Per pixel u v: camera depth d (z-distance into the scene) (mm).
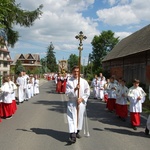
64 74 25000
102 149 6484
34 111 12539
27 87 17781
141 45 26391
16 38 19516
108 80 14234
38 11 19953
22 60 98062
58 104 15570
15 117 10773
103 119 10719
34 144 6797
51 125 9172
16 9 18328
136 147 6719
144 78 23938
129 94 8852
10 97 10523
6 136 7594
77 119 7270
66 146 6664
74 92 7125
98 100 18500
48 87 34281
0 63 59906
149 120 7984
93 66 68062
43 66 106562
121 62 33312
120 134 8094
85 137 7613
